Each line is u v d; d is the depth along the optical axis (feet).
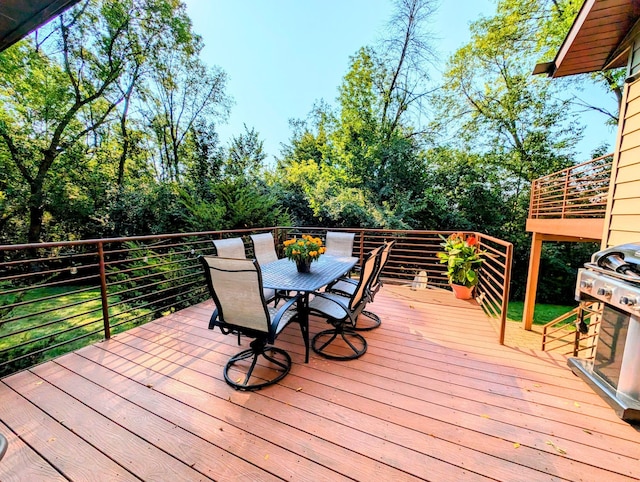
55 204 28.14
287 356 7.69
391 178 30.50
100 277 8.62
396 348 8.50
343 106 35.53
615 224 8.25
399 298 13.34
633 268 6.06
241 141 33.42
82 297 24.59
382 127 34.17
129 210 24.63
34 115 27.89
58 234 30.01
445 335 9.41
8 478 4.30
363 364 7.59
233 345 8.50
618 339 5.98
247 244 18.72
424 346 8.63
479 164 33.14
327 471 4.49
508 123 32.58
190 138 37.40
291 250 8.99
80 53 28.84
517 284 30.50
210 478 4.34
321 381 6.82
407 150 30.50
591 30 8.30
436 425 5.46
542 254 29.22
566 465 4.63
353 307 7.61
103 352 8.02
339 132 35.86
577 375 7.02
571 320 22.88
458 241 13.94
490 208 31.07
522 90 31.81
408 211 28.17
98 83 30.63
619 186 8.17
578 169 18.85
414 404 6.04
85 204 28.91
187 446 4.91
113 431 5.21
